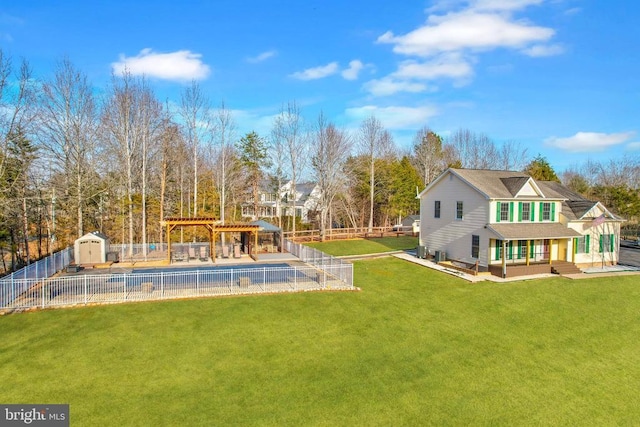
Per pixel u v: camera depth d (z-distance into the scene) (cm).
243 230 3052
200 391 1153
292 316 1775
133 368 1264
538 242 2906
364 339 1579
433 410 1119
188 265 2811
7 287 1758
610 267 2972
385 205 5941
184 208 4912
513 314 1953
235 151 5616
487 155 7744
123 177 4112
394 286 2394
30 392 1108
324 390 1189
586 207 3009
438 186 3212
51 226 3691
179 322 1641
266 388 1185
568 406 1180
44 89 3388
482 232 2755
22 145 3195
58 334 1485
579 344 1634
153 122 4138
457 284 2453
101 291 1978
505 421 1088
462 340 1623
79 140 3516
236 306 1856
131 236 3538
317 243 4209
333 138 4981
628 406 1195
